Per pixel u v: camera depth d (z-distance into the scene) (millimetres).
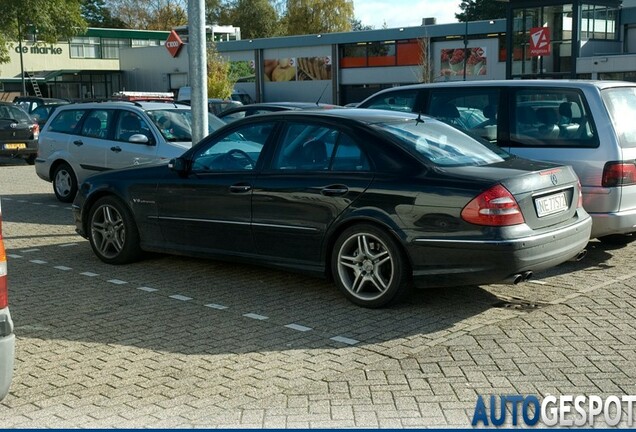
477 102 8523
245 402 4520
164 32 68625
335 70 55438
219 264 8078
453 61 49469
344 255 6496
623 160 7504
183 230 7492
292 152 6871
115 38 65875
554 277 7477
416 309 6391
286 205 6719
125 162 11906
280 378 4895
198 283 7320
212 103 23297
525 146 8000
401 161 6281
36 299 6793
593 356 5227
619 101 7855
